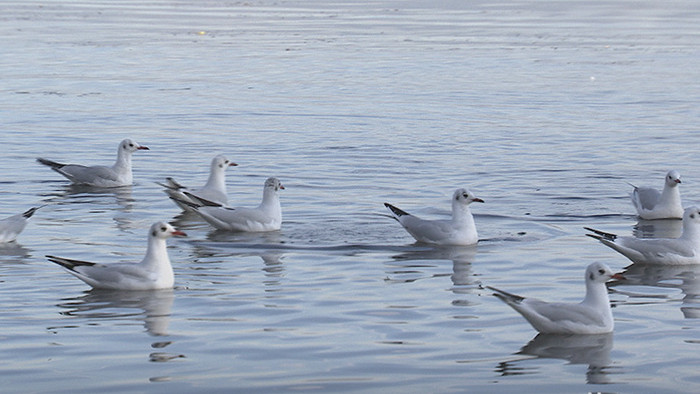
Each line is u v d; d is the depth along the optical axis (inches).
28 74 2149.4
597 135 1533.0
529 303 663.1
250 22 3213.6
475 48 2655.0
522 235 951.0
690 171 1272.1
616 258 870.4
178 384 573.3
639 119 1680.6
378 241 920.3
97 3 3764.8
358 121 1660.9
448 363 607.2
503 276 805.2
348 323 682.2
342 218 1014.4
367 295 748.0
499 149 1419.8
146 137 1513.3
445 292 757.3
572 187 1175.6
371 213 1037.2
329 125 1624.0
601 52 2596.0
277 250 886.4
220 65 2338.8
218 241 918.4
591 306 665.0
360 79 2146.9
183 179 1224.2
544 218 1025.5
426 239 911.0
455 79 2154.3
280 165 1300.4
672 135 1530.5
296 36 2871.6
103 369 595.8
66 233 944.3
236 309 713.0
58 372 590.2
